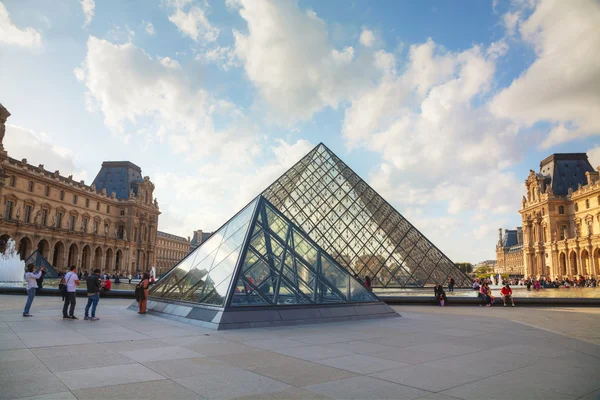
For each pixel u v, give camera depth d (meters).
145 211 166.38
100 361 10.27
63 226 123.12
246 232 22.03
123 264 150.25
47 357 10.59
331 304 21.42
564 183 143.25
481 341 14.67
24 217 107.00
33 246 104.62
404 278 50.97
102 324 17.36
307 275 22.41
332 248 52.59
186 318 18.61
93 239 132.00
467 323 20.91
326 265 24.48
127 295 37.84
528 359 11.52
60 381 8.39
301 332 16.47
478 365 10.67
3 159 94.19
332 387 8.44
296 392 8.05
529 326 19.78
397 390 8.30
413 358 11.47
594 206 123.06
